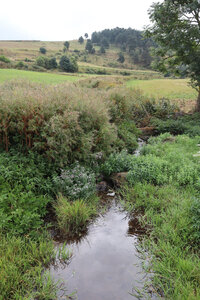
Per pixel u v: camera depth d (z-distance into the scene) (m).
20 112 5.42
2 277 2.88
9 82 10.73
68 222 4.22
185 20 13.70
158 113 13.41
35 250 3.45
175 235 3.69
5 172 4.57
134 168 5.96
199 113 14.08
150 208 4.62
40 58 74.69
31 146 5.68
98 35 181.25
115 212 4.82
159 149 7.93
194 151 7.64
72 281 3.11
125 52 149.38
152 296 2.88
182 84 35.16
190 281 2.91
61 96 6.36
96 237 4.04
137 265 3.39
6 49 108.75
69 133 5.46
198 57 13.34
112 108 9.77
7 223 3.73
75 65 77.31
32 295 2.86
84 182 5.17
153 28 14.53
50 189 4.93
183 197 4.89
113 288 3.01
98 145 6.70
